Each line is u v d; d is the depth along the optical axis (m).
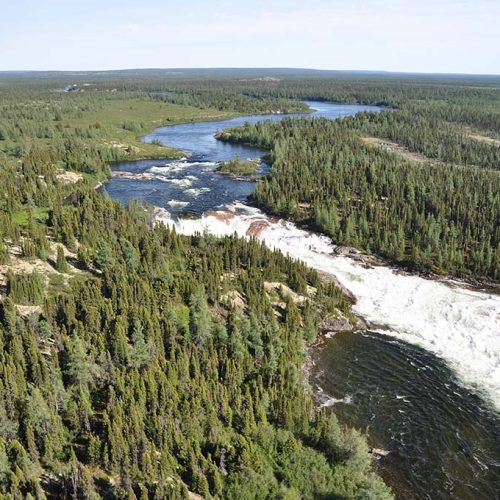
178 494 52.44
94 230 116.69
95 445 56.09
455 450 70.00
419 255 123.94
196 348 76.06
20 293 85.44
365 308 108.94
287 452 63.09
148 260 102.31
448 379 85.12
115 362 71.25
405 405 78.62
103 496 52.66
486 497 62.66
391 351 93.44
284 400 69.00
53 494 52.44
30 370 66.38
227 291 99.12
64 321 78.88
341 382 84.12
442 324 102.25
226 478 58.09
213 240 117.69
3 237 111.38
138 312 80.75
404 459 68.19
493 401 79.75
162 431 59.97
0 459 51.47
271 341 82.62
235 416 67.12
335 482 60.47
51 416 58.22
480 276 119.38
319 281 109.94
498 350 92.31
